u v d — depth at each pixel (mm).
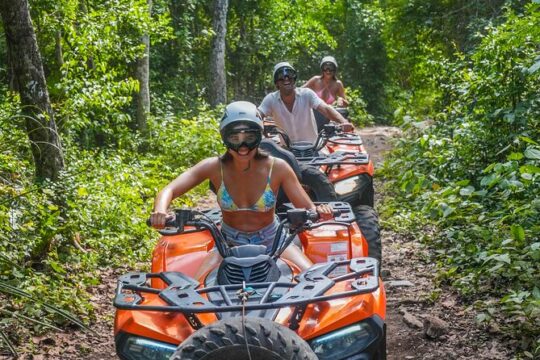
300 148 7844
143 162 12148
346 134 9258
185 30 20188
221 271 4293
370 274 4453
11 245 6555
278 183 4734
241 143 4445
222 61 20000
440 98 13656
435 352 5367
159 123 15531
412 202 9734
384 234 8719
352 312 3928
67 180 7500
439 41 19531
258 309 3750
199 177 4723
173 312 3977
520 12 16797
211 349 3447
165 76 20391
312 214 4492
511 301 5668
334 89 12695
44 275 6715
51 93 11891
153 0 18594
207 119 14789
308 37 28062
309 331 3895
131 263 7965
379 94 31422
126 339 4027
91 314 6422
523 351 5191
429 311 6203
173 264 4773
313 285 3951
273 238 4738
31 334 5930
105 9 12438
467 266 6980
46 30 11992
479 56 9117
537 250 6203
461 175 9016
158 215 4418
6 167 8297
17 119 8922
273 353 3443
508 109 8477
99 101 10844
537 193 7207
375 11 30938
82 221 7777
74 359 5625
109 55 12578
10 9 7133
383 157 15500
